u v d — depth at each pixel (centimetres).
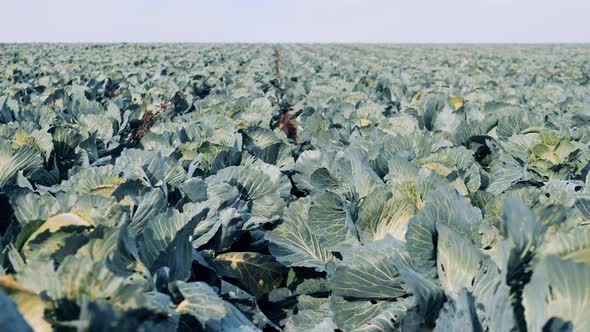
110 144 657
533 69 2248
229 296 321
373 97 1153
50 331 187
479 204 379
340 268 288
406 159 433
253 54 3950
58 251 237
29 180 438
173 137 606
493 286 235
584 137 582
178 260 266
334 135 676
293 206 418
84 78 1521
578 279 194
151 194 310
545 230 229
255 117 790
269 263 384
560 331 193
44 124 696
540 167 493
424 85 1516
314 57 3425
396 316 283
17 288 188
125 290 196
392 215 346
